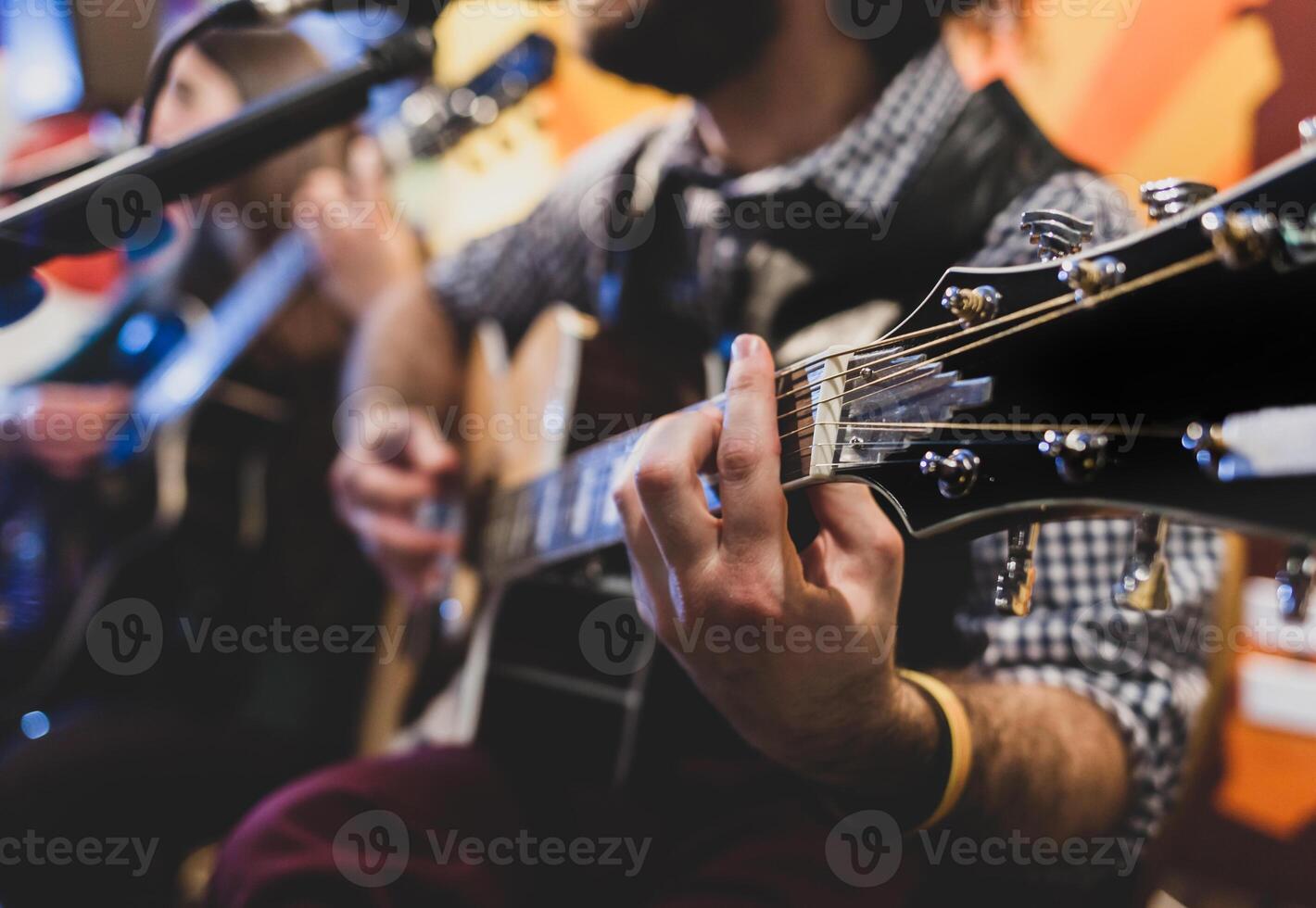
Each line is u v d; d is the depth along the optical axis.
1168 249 0.37
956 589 0.81
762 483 0.52
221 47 1.59
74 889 1.18
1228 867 1.19
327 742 1.33
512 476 1.14
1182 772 0.75
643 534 0.59
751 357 0.54
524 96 1.32
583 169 1.28
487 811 0.93
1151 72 1.17
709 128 1.13
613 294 1.20
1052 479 0.41
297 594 1.39
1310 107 1.09
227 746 1.30
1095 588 0.76
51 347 1.96
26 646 1.40
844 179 1.02
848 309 1.02
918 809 0.64
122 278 1.88
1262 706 1.16
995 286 0.45
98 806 1.22
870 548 0.59
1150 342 0.38
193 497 1.43
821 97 1.06
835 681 0.56
